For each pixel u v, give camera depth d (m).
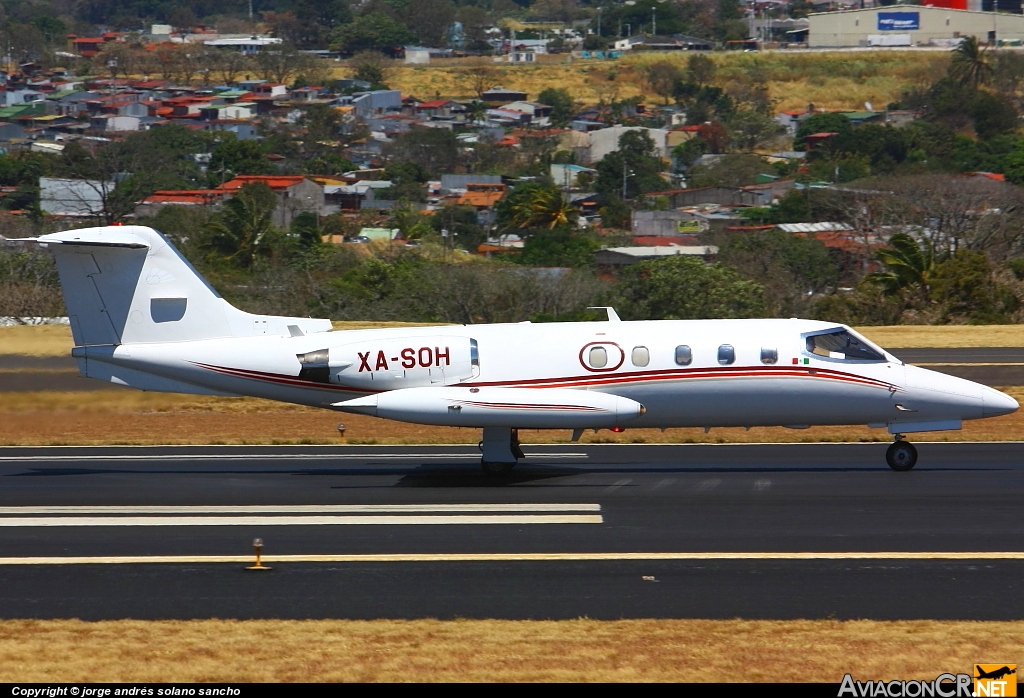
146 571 56.16
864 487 74.00
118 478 80.06
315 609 50.28
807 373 77.12
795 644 45.44
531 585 53.44
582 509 68.62
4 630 47.50
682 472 80.00
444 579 54.50
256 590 53.00
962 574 54.62
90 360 80.44
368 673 42.91
